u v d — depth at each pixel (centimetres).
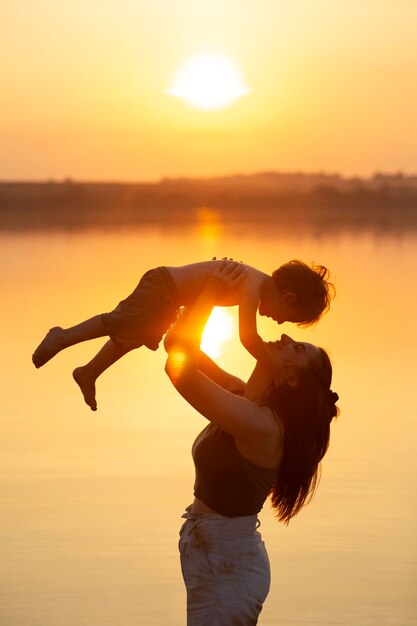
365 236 4609
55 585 655
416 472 875
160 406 1139
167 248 3612
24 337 1590
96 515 779
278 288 486
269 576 439
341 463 903
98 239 4416
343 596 645
